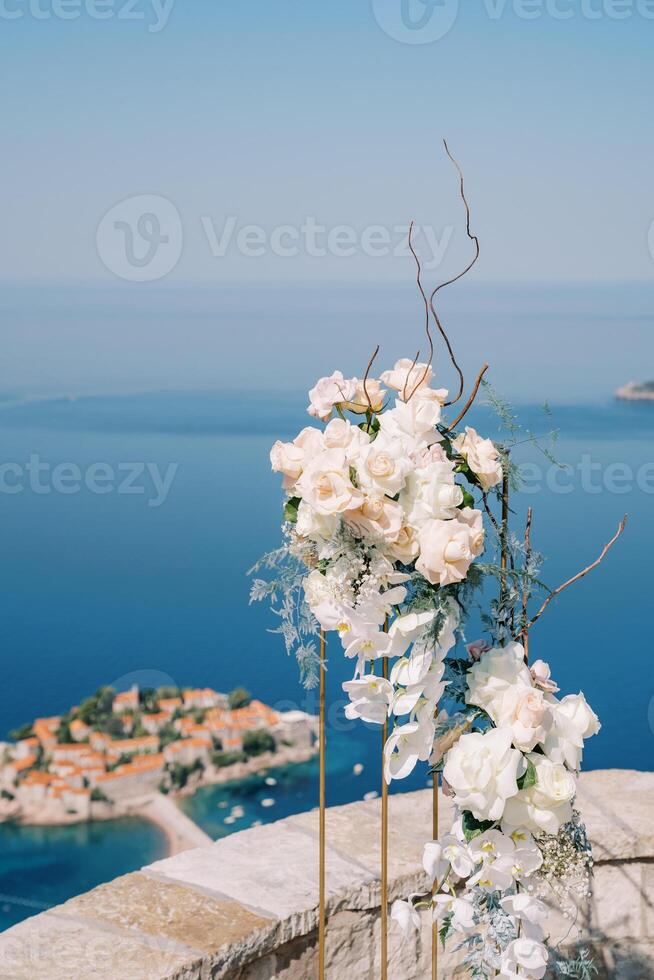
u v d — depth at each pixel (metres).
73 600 19.47
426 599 1.48
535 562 1.56
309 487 1.45
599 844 2.07
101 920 1.71
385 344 32.16
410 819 2.18
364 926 1.88
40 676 15.21
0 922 9.08
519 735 1.39
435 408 1.53
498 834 1.43
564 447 23.56
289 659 16.56
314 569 1.56
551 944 2.06
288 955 1.78
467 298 30.80
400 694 1.47
